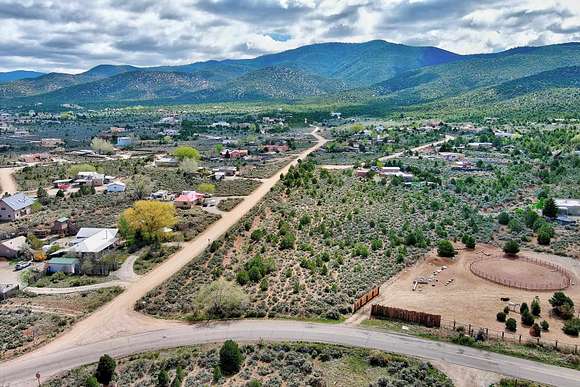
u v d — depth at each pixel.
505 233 121.31
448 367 64.75
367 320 78.25
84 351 72.19
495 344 70.25
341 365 66.50
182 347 72.25
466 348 69.38
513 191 162.75
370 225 126.25
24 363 69.44
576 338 71.88
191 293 90.88
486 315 78.88
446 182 178.38
